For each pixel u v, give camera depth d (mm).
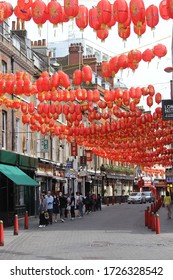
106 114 22109
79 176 49094
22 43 33875
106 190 63281
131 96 18375
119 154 41875
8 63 29547
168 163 46062
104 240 17859
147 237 18797
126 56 12977
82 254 13922
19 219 30453
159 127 26484
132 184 79875
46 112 20703
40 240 18078
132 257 13203
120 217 32906
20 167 30703
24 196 32531
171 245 16078
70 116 21562
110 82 68438
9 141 29594
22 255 13906
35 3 9875
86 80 14734
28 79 15938
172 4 9422
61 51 65438
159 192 85875
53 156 40750
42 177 36531
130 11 9719
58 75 15273
